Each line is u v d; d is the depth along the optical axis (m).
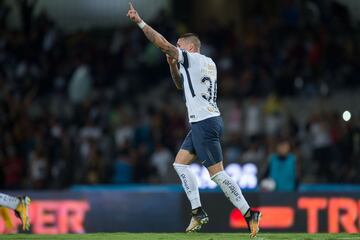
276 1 83.06
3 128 72.25
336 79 76.25
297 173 51.50
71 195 49.66
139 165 65.38
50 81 79.81
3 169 67.25
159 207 50.25
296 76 75.38
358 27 81.62
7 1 85.88
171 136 68.81
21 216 30.17
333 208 49.38
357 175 63.97
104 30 84.75
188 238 30.17
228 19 86.06
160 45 29.50
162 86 78.38
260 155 62.03
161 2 85.69
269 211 49.09
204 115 30.11
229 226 48.50
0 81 78.69
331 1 82.12
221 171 30.27
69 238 30.33
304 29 79.31
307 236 31.27
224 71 75.62
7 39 82.19
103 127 71.44
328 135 65.75
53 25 83.12
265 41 78.50
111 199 50.03
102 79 79.12
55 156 67.75
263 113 69.88
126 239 29.86
